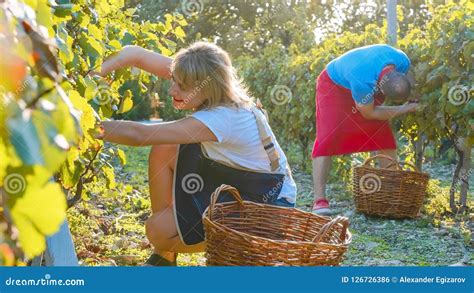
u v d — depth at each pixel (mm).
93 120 2225
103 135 2830
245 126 3037
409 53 6625
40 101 837
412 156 7113
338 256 2531
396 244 4746
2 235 786
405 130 6781
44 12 1066
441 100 5656
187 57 3016
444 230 5164
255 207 2918
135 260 3986
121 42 4375
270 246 2420
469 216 5797
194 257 4004
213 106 3029
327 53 8227
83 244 4207
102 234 4590
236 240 2443
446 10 6301
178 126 2910
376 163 7484
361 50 5402
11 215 781
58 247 2402
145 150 11609
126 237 4570
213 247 2535
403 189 5500
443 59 5750
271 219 2939
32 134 799
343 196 6805
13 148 787
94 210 5316
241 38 22188
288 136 9219
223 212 2848
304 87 8578
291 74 8977
